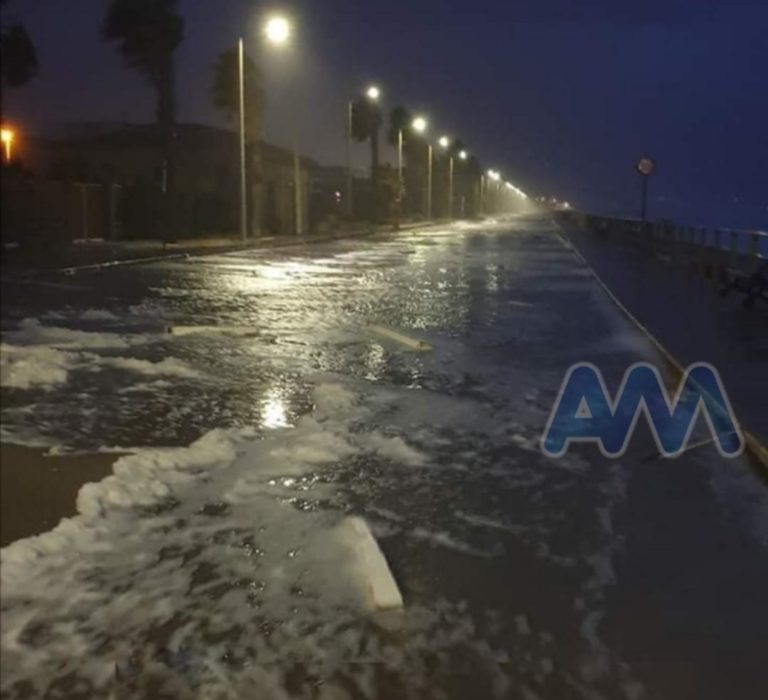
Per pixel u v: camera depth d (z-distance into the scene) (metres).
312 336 14.82
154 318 16.34
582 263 34.06
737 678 4.48
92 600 5.09
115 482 6.85
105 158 58.53
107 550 5.74
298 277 25.98
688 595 5.41
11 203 31.89
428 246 45.50
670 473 7.77
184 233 41.66
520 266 32.53
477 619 5.03
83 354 12.25
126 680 4.30
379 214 78.06
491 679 4.40
